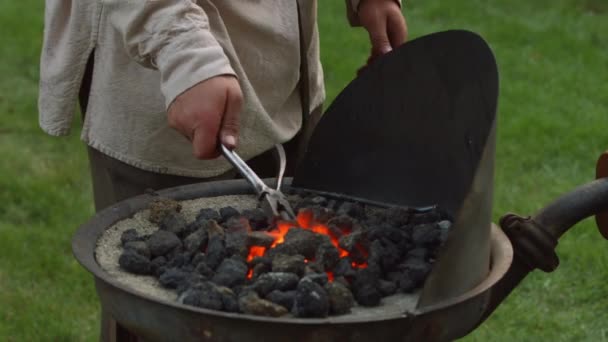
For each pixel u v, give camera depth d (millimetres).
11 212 4246
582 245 3881
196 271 1657
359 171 2061
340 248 1729
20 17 7105
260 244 1732
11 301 3486
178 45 1759
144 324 1529
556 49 6566
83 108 2324
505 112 5414
